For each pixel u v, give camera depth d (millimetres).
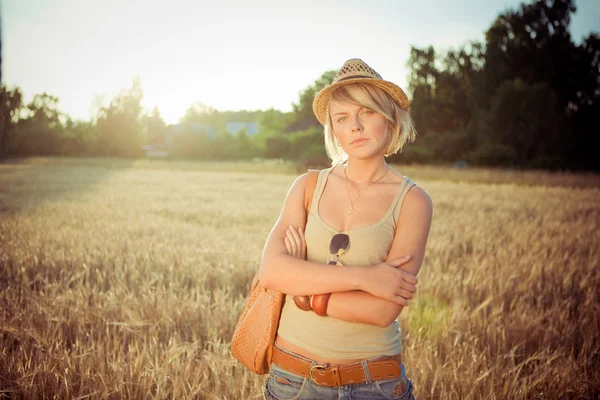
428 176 31625
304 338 1665
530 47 51625
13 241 7184
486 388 3012
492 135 43688
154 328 3727
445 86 62750
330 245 1663
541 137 42719
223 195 18250
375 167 1770
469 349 3594
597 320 4270
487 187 23172
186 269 5688
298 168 39594
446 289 5117
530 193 19953
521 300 4840
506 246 8000
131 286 4965
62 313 4016
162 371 2984
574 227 10039
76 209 12328
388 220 1687
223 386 2932
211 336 3750
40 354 3121
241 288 5316
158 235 8438
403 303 1561
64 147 63375
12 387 2807
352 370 1603
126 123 67188
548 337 3865
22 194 16938
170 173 35906
